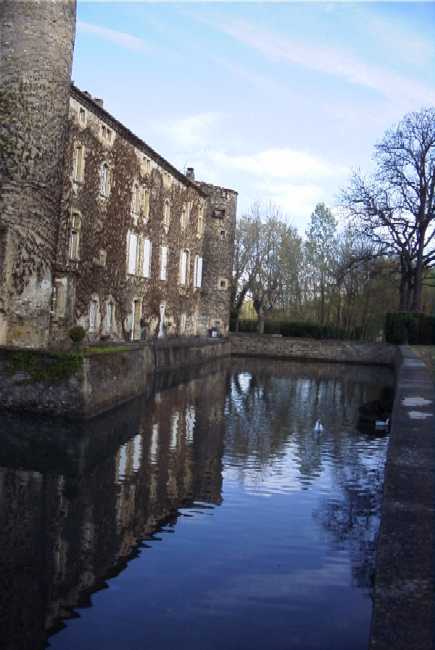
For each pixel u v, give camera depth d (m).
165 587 7.01
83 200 23.81
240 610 6.52
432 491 6.02
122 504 9.80
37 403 15.23
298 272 59.34
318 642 5.91
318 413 20.05
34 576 7.19
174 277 37.12
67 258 22.72
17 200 16.52
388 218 39.72
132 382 19.47
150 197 31.91
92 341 25.16
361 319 55.12
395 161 39.22
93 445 13.29
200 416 18.06
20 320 16.52
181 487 10.86
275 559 7.89
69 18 17.44
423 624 3.73
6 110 16.59
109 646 5.77
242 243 56.44
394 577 4.30
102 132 25.41
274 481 11.54
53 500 9.80
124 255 28.58
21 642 5.77
